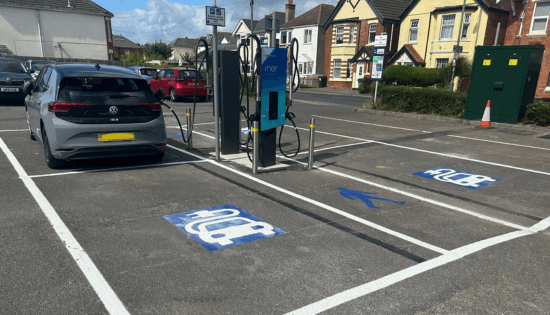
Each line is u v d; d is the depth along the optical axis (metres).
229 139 7.49
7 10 31.97
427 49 30.12
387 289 2.99
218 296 2.83
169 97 18.27
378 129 11.11
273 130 6.59
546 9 21.67
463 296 2.93
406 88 14.33
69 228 3.92
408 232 4.11
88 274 3.07
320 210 4.69
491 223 4.43
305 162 7.15
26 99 7.81
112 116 5.78
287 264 3.34
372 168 6.79
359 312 2.69
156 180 5.69
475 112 12.30
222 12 6.73
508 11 27.12
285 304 2.75
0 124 9.97
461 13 27.39
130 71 6.50
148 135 6.09
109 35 38.81
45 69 6.96
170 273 3.13
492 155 7.94
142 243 3.65
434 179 6.18
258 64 6.05
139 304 2.70
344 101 21.42
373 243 3.81
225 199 4.97
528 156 7.88
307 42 41.72
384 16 33.34
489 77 11.84
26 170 5.93
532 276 3.25
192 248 3.59
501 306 2.82
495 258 3.56
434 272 3.27
